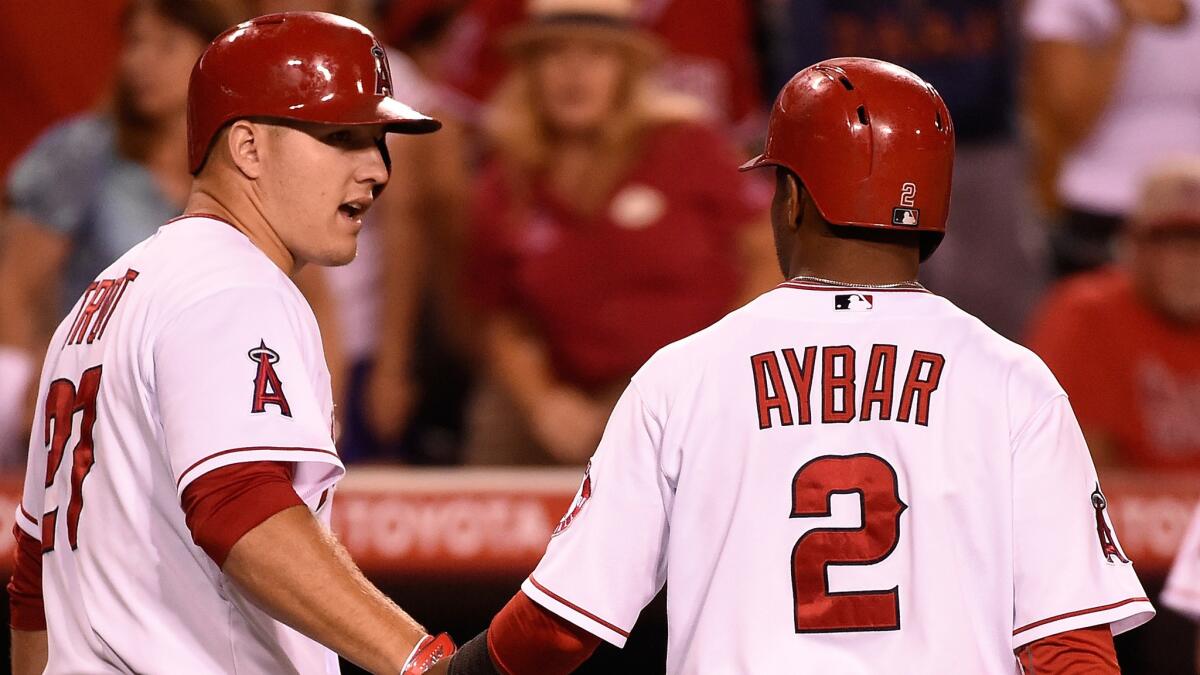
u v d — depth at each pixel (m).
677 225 19.14
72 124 19.12
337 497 16.44
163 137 18.44
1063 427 9.16
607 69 19.14
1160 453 19.08
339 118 9.76
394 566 16.47
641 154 19.31
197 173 10.20
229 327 9.35
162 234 10.08
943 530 8.96
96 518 9.62
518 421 19.44
